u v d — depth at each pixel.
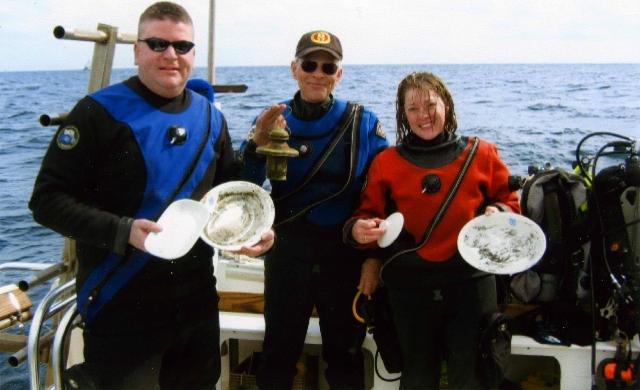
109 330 2.20
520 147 16.83
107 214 2.02
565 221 2.82
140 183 2.12
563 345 2.80
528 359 3.30
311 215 2.67
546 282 2.82
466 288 2.49
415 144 2.56
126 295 2.19
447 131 2.56
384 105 25.16
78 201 2.06
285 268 2.69
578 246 2.83
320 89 2.64
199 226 2.01
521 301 2.87
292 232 2.69
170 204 2.11
